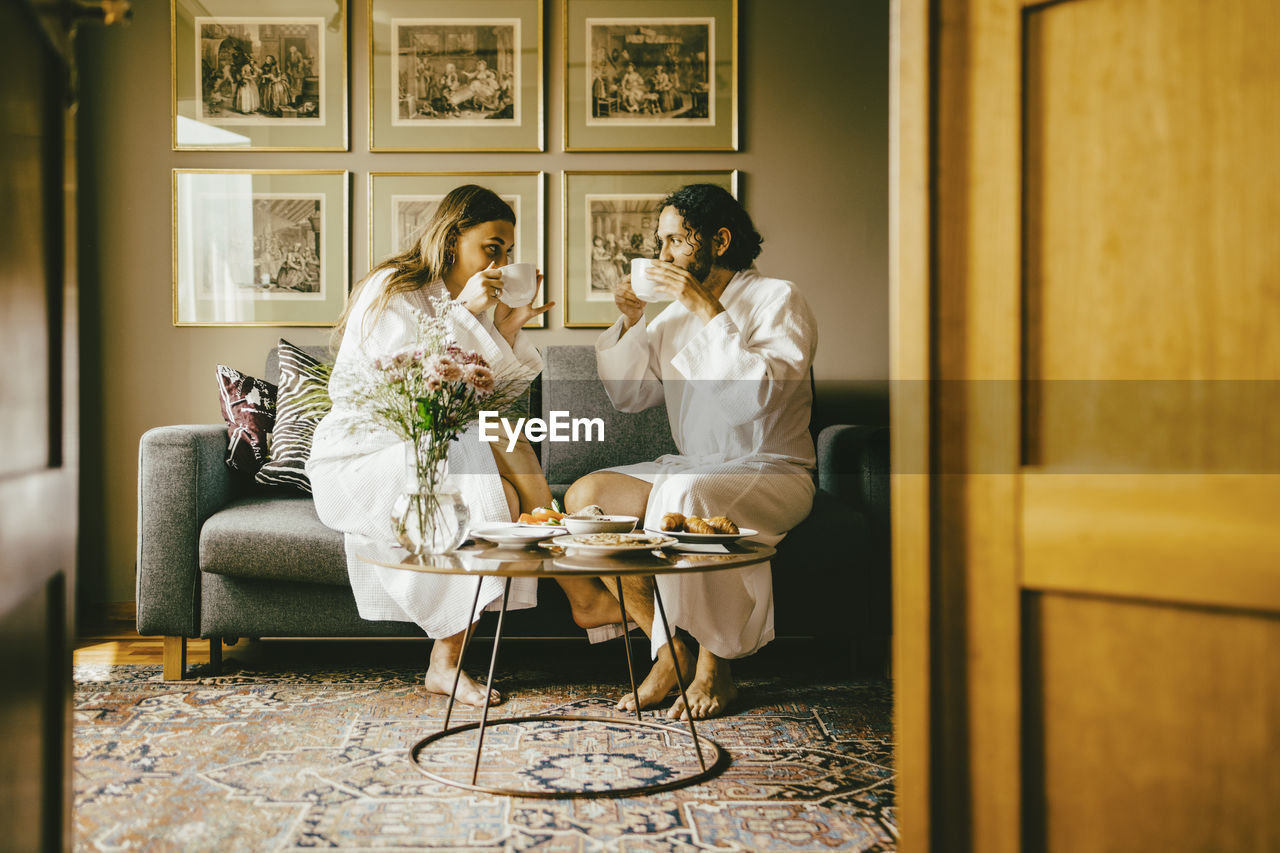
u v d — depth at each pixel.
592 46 2.88
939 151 0.83
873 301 2.90
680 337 2.19
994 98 0.81
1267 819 0.73
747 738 1.71
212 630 2.05
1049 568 0.80
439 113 2.87
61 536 0.90
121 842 1.24
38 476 0.82
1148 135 0.77
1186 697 0.76
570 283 2.88
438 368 1.49
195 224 2.84
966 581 0.83
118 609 2.79
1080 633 0.80
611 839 1.27
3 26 0.73
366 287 2.02
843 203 2.89
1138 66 0.77
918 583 0.83
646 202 2.89
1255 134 0.74
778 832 1.30
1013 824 0.81
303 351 2.59
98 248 2.82
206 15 2.84
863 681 2.12
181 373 2.84
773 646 2.47
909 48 0.83
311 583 2.05
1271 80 0.73
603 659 2.31
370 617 1.97
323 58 2.86
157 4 2.83
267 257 2.85
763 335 2.00
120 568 2.81
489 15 2.86
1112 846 0.79
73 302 0.94
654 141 2.88
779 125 2.89
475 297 1.91
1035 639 0.82
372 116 2.86
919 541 0.83
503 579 1.87
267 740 1.68
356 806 1.38
